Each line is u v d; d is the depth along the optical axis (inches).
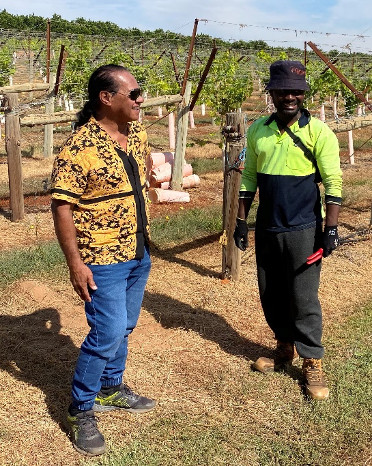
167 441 130.4
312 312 148.3
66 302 208.1
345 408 142.9
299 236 144.3
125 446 128.5
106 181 116.7
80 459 124.6
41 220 324.2
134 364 163.8
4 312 198.5
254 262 256.4
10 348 172.1
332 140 140.7
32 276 231.3
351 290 223.1
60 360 165.6
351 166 520.7
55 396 147.3
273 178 143.3
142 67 754.8
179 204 373.1
